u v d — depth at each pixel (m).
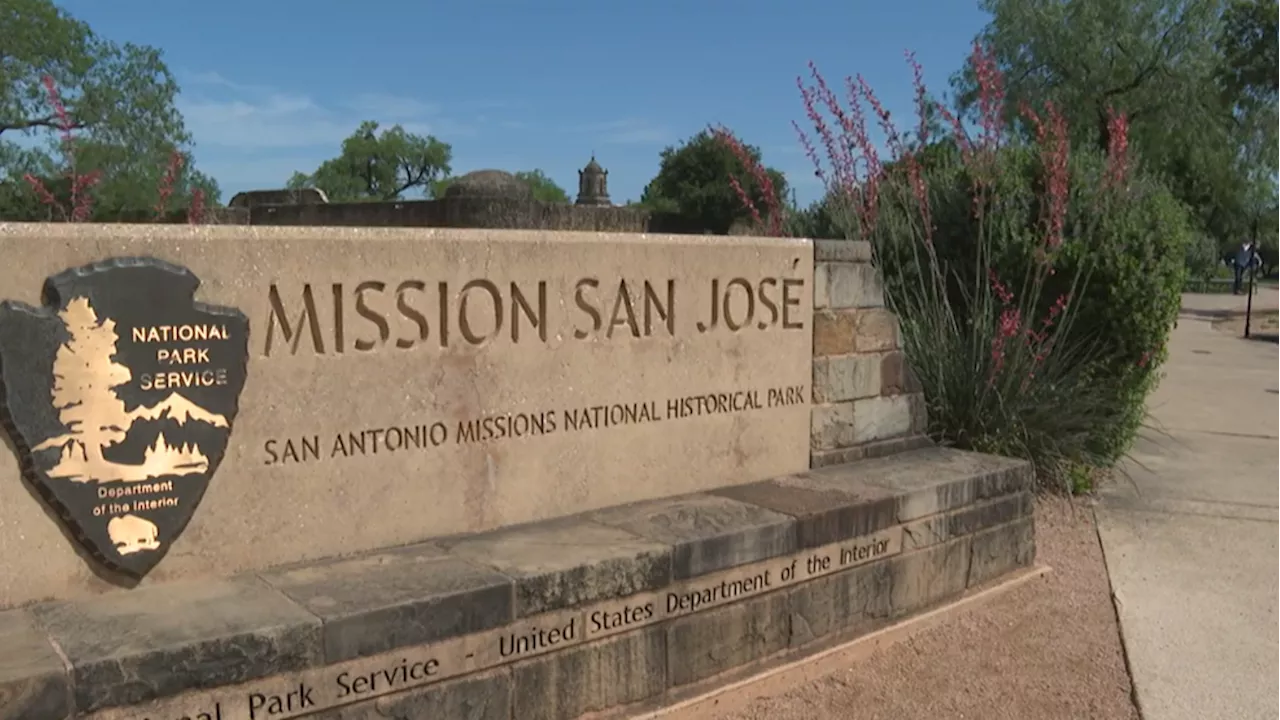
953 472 4.25
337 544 2.99
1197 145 25.22
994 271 6.41
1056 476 5.92
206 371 2.70
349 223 14.78
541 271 3.34
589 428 3.53
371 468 3.03
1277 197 30.14
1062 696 3.40
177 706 2.30
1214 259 34.50
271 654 2.42
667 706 3.18
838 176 6.31
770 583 3.45
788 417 4.18
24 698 2.11
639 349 3.65
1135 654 3.74
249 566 2.84
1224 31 25.19
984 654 3.75
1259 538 5.17
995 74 6.35
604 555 3.05
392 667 2.62
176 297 2.64
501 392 3.29
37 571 2.53
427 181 59.62
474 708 2.78
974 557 4.24
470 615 2.74
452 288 3.14
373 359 3.00
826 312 4.29
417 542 3.14
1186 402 9.95
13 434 2.45
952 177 6.93
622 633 3.08
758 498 3.78
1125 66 24.19
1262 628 3.99
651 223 15.21
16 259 2.44
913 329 5.89
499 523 3.33
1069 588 4.43
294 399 2.87
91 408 2.54
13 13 22.75
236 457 2.78
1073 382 6.14
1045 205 6.30
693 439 3.86
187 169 22.22
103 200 16.97
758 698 3.38
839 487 3.97
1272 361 14.48
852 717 3.27
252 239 2.76
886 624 3.87
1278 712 3.28
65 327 2.49
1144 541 5.12
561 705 2.96
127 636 2.34
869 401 4.52
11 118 23.17
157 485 2.65
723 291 3.90
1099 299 6.11
